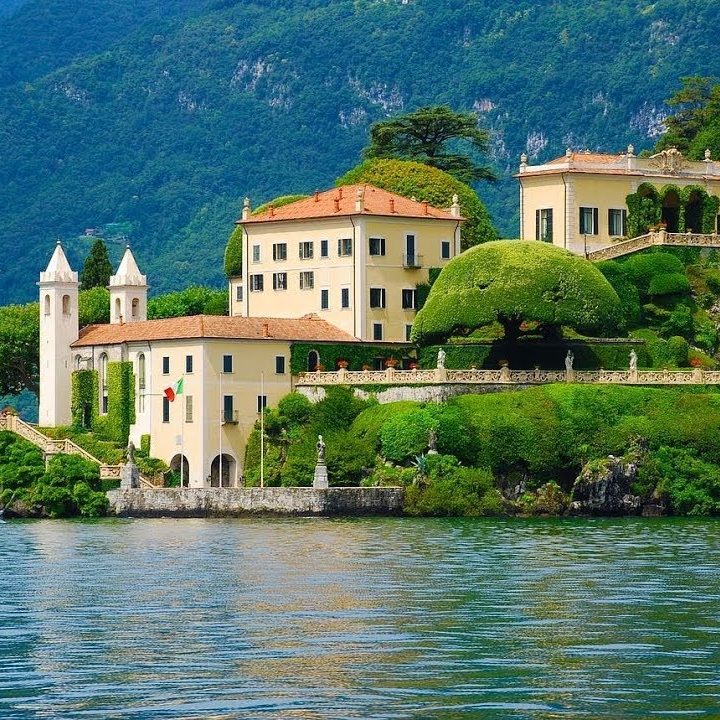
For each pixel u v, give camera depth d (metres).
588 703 151.75
